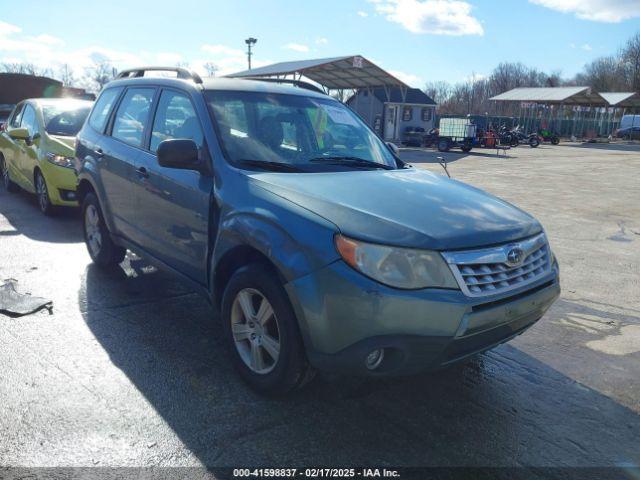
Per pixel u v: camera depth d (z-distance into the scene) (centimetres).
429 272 286
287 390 326
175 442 293
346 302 283
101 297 499
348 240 288
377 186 355
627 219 1009
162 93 459
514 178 1698
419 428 317
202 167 380
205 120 394
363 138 466
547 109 5069
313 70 2914
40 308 467
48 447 284
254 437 301
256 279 326
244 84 445
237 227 335
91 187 567
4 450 280
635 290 596
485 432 316
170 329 436
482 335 303
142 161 449
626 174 1905
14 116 1031
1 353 384
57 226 767
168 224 419
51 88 1619
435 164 2198
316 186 340
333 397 345
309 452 290
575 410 346
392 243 285
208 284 383
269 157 388
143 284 537
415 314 281
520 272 320
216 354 397
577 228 917
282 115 429
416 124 4234
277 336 329
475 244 301
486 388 368
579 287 603
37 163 812
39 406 320
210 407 328
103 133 535
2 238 692
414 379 375
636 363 418
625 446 310
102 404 326
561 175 1825
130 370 368
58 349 394
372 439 304
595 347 446
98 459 277
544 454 299
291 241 304
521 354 427
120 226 501
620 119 5453
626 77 8125
